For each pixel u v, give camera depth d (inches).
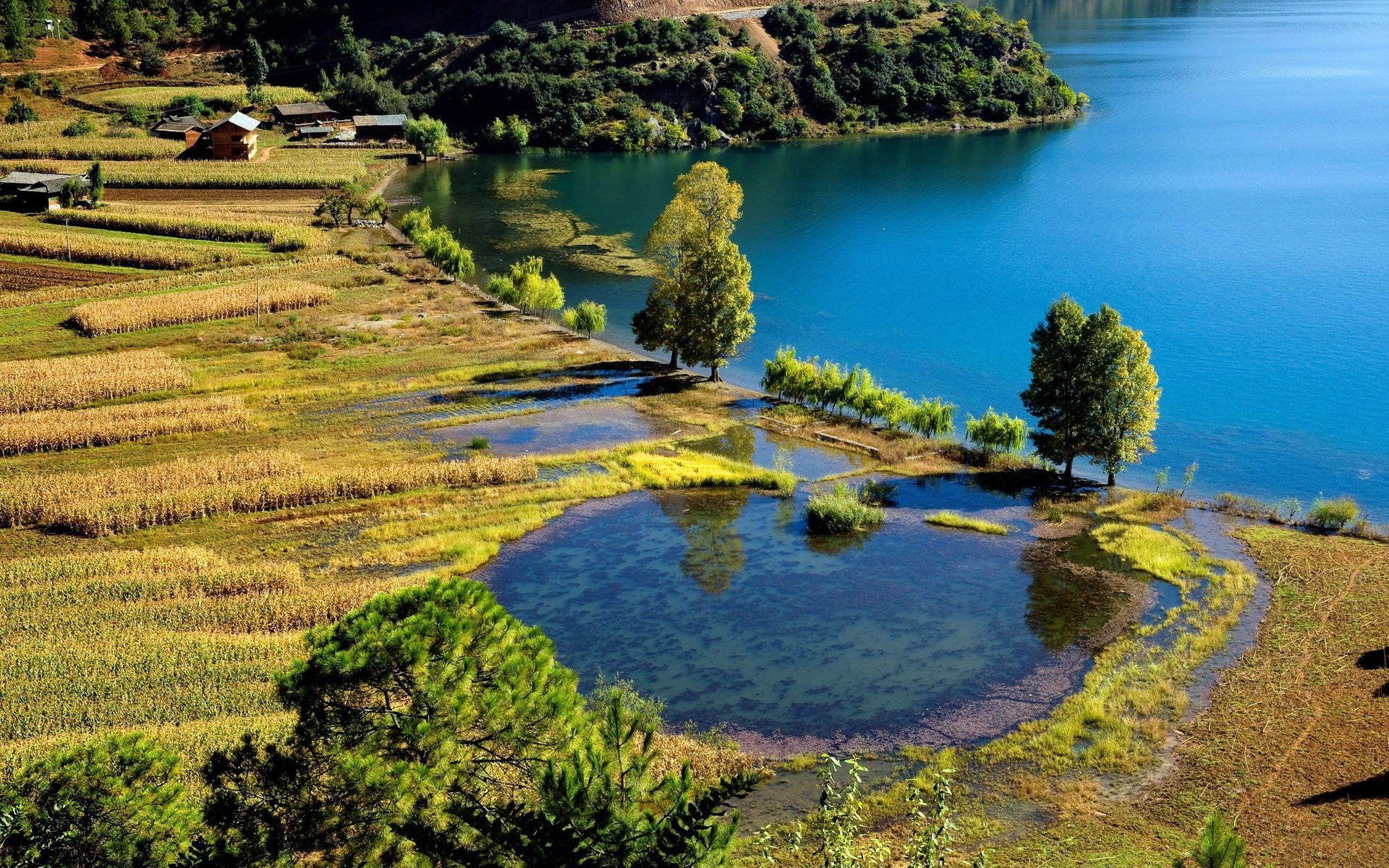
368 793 879.7
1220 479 2623.0
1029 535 2266.2
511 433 2918.3
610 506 2460.6
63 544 2252.7
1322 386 3235.7
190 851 868.6
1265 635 1756.9
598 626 1913.1
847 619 1916.8
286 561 2167.8
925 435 2908.5
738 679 1718.8
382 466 2637.8
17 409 2965.1
